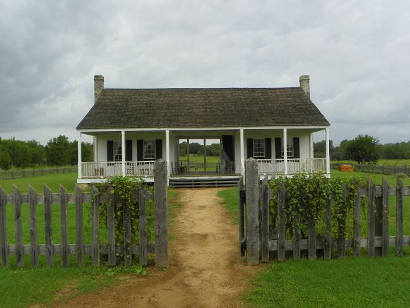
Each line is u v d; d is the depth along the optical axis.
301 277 5.93
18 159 60.50
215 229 10.12
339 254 6.79
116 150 23.97
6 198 6.55
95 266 6.54
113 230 6.58
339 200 6.66
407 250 7.34
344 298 5.14
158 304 5.23
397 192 6.81
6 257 6.59
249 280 6.02
